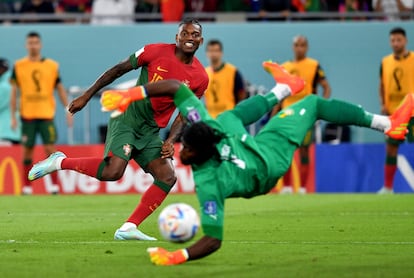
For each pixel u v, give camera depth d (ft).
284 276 78.33
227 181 79.61
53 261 88.07
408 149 193.26
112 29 211.61
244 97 191.21
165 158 104.78
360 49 209.56
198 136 78.02
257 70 210.38
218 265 84.79
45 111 190.19
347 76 209.97
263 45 210.18
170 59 102.01
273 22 213.87
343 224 125.90
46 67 189.47
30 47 188.75
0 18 214.28
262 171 81.66
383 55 209.77
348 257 90.84
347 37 209.77
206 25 211.00
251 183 81.66
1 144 202.69
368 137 203.72
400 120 87.04
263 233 114.32
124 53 211.61
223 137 80.23
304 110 85.15
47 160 106.32
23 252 95.20
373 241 105.81
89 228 120.98
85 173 104.37
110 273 80.23
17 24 215.51
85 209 155.02
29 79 189.16
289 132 83.87
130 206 160.97
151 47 102.37
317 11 223.10
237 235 111.96
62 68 211.61
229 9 221.66
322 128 203.00
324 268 83.10
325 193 192.65
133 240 104.99
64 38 211.61
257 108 83.82
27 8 222.07
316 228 120.47
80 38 211.61
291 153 84.07
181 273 79.82
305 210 149.79
